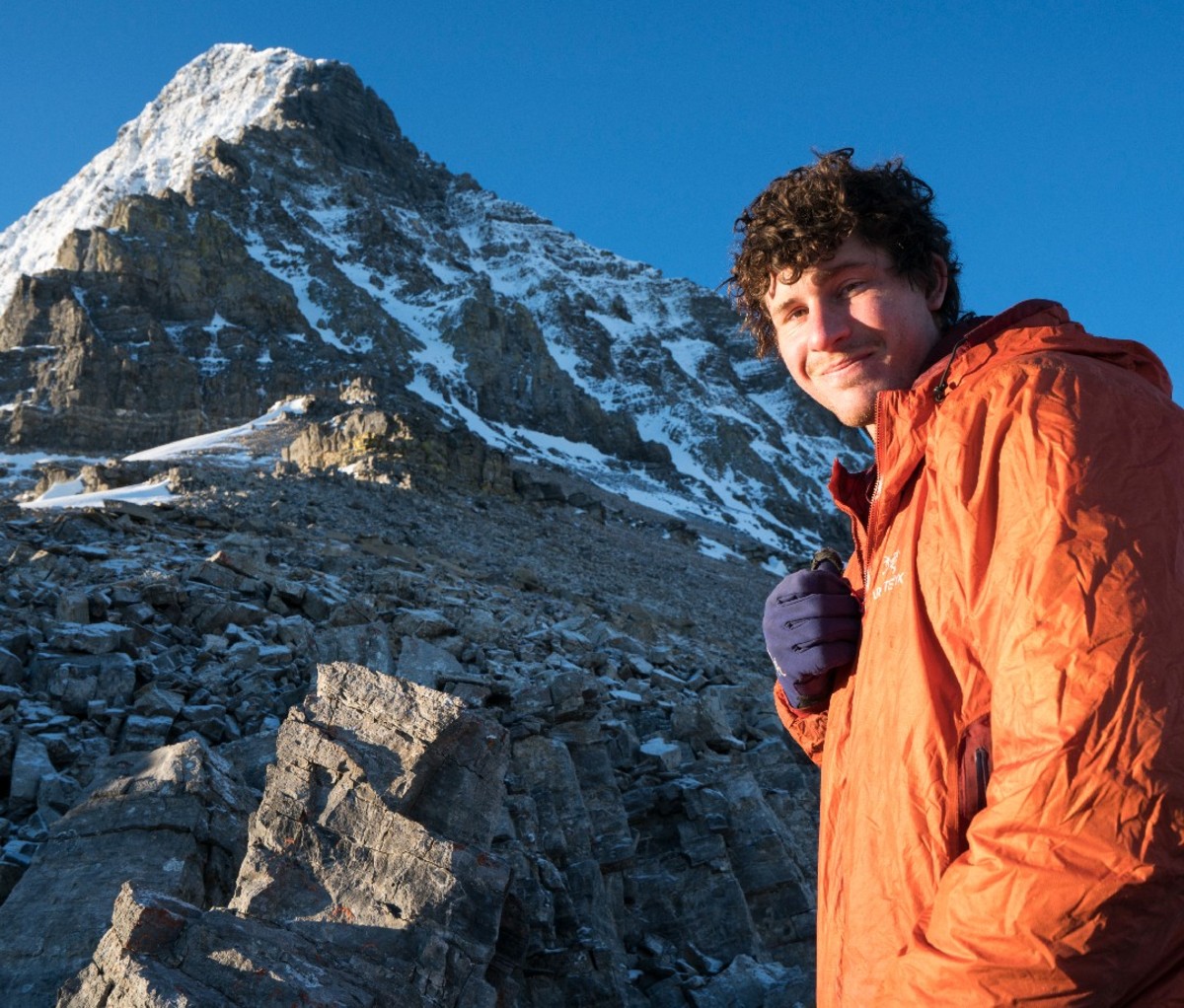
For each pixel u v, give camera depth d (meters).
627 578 55.19
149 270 138.12
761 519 151.38
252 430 84.50
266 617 14.91
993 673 1.77
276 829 5.59
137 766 7.72
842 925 2.05
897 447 2.16
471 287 181.75
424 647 14.43
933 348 2.40
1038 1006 1.50
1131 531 1.67
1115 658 1.58
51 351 119.50
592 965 8.66
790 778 14.62
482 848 5.68
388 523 44.47
